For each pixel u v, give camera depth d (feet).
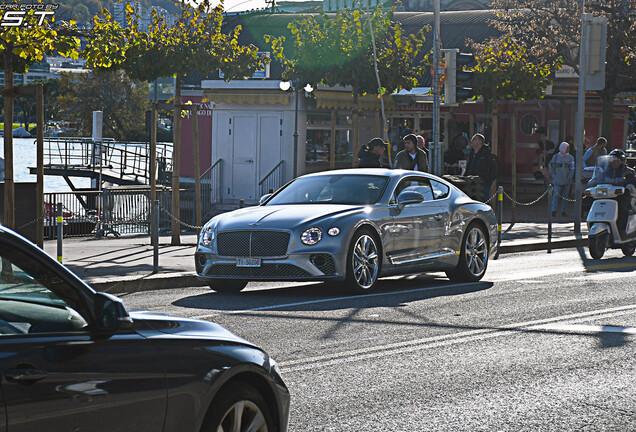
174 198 75.66
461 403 26.58
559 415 25.41
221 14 75.25
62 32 57.11
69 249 70.95
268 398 18.34
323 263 46.03
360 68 95.71
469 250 53.88
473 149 87.35
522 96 102.99
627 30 125.70
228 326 38.14
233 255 46.62
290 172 116.26
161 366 15.97
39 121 56.54
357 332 37.04
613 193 67.15
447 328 38.01
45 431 13.99
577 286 51.01
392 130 128.47
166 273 54.60
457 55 78.64
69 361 14.56
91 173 166.09
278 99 113.50
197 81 139.13
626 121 155.94
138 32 72.90
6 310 14.42
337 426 24.18
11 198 57.16
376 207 48.93
